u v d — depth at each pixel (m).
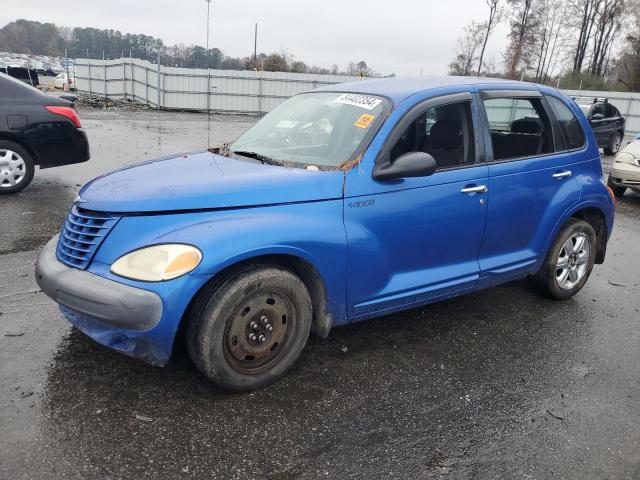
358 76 30.95
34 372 3.11
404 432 2.83
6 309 3.89
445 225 3.66
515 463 2.66
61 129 7.66
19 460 2.43
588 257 4.80
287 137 3.85
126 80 32.81
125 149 12.60
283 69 45.84
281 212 3.02
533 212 4.23
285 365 3.18
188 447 2.60
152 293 2.66
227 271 2.88
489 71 48.19
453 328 4.11
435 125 3.71
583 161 4.65
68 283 2.80
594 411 3.14
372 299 3.44
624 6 49.06
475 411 3.06
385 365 3.49
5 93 7.32
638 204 9.91
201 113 29.55
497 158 4.02
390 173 3.29
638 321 4.47
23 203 7.04
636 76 44.09
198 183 2.98
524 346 3.90
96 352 3.36
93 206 2.93
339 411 2.97
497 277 4.12
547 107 4.42
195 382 3.12
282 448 2.65
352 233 3.22
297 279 3.07
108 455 2.51
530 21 50.84
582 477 2.59
